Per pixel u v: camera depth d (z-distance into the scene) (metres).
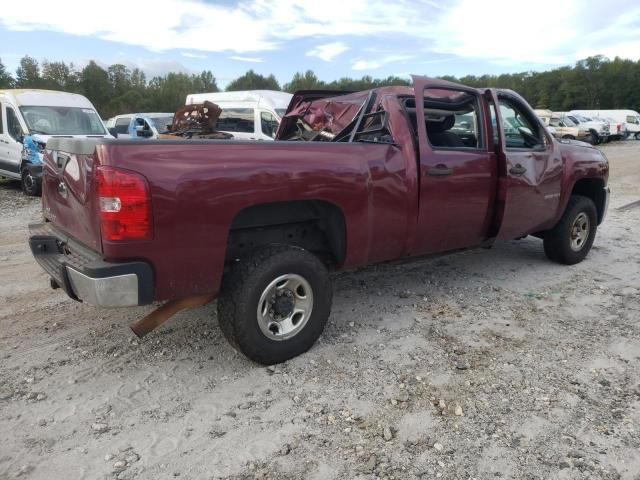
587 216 5.94
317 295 3.64
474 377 3.46
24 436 2.81
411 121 4.51
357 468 2.60
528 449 2.75
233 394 3.25
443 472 2.58
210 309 4.54
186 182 2.99
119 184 2.81
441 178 4.25
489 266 5.93
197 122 8.93
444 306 4.69
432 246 4.44
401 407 3.12
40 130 11.45
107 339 3.96
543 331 4.18
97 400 3.17
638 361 3.70
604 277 5.60
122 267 2.91
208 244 3.13
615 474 2.57
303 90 5.61
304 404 3.15
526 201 4.98
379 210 3.89
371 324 4.28
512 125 5.10
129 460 2.64
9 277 5.40
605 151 25.50
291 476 2.54
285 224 3.86
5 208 9.79
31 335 4.02
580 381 3.42
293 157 3.41
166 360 3.66
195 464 2.62
